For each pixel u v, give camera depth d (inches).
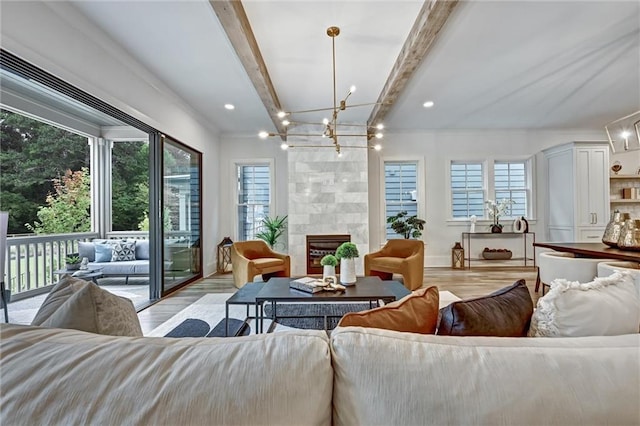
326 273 114.3
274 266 175.2
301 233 219.6
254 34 111.7
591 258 140.7
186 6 95.7
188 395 23.9
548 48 122.5
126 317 43.1
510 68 139.0
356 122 219.1
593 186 212.8
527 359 26.3
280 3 95.7
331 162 221.0
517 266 236.5
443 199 242.8
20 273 166.1
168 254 165.3
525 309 44.4
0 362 26.2
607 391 24.5
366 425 25.0
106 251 195.3
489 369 25.6
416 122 222.1
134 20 102.0
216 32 109.0
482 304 40.5
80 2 93.0
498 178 245.1
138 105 134.3
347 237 217.9
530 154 241.9
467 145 242.5
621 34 113.3
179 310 136.7
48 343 28.5
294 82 151.5
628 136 137.6
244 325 115.0
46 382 24.7
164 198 160.4
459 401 24.2
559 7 98.4
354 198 220.2
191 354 26.8
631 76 147.7
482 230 242.1
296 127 222.1
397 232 226.7
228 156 244.7
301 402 24.6
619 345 28.5
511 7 98.3
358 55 126.7
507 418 23.7
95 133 216.5
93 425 23.0
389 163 245.1
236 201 245.6
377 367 25.9
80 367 25.7
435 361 26.1
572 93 168.2
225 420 23.3
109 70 115.6
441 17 94.9
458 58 129.9
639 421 23.9
